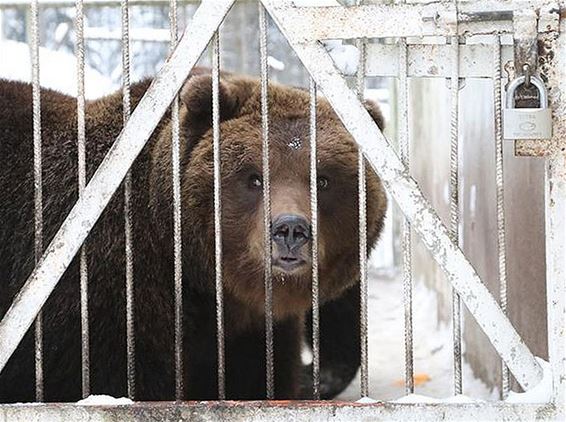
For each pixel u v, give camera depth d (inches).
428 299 680.4
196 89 355.6
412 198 274.8
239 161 351.6
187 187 358.0
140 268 358.0
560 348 263.7
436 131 666.8
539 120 259.4
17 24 930.1
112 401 280.5
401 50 272.4
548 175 264.1
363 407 269.7
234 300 379.9
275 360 414.9
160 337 360.2
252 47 1091.3
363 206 281.6
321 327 483.5
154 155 366.9
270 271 293.0
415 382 510.0
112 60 1026.7
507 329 271.0
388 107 879.1
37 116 289.9
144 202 365.1
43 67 620.4
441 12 265.1
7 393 361.7
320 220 361.4
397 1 289.9
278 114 363.9
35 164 291.6
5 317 286.5
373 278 853.8
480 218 490.9
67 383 355.9
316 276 288.7
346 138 364.5
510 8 261.9
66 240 286.2
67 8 866.1
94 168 371.9
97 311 351.3
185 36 280.5
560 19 259.1
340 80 275.4
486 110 470.3
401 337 629.6
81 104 287.0
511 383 395.9
